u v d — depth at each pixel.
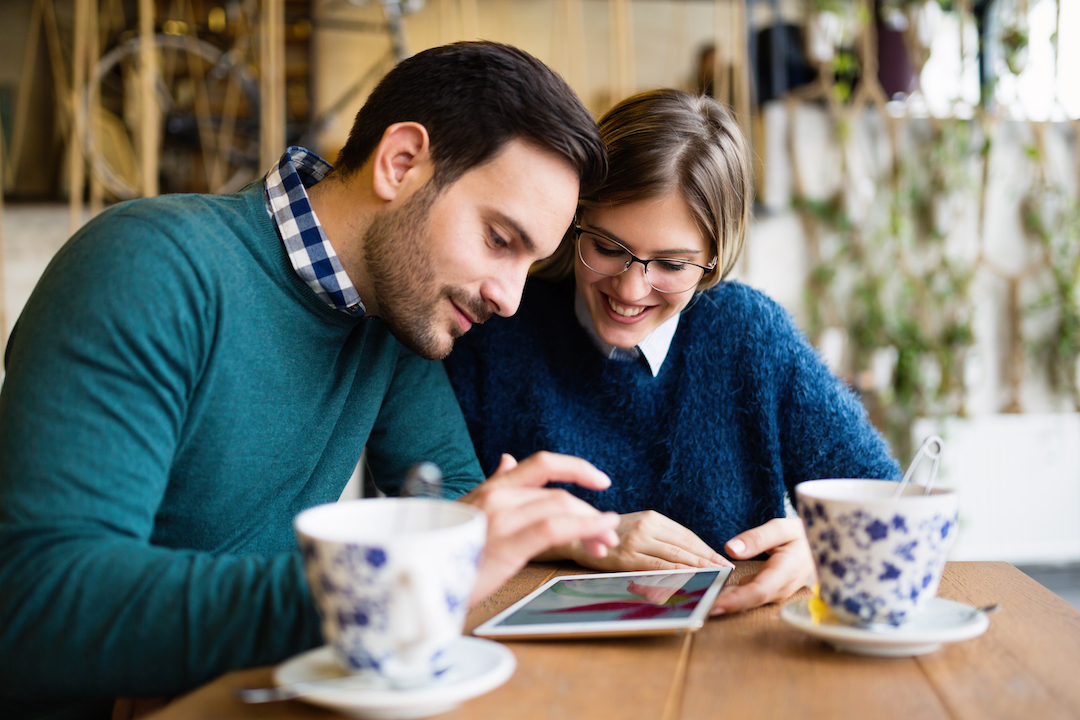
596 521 0.63
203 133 3.89
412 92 0.88
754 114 3.42
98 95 3.75
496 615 0.74
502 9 4.33
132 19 4.04
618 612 0.72
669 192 1.05
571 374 1.28
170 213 0.85
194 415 0.84
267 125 2.39
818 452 1.21
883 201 3.50
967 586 0.85
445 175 0.86
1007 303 3.60
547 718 0.53
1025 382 3.61
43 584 0.63
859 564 0.64
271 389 0.90
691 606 0.72
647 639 0.69
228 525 0.92
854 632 0.63
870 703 0.56
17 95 3.90
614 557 0.96
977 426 3.49
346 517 0.55
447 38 3.46
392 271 0.90
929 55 3.45
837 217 3.49
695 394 1.25
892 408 3.50
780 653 0.65
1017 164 3.59
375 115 0.91
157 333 0.77
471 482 1.14
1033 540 3.52
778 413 1.25
